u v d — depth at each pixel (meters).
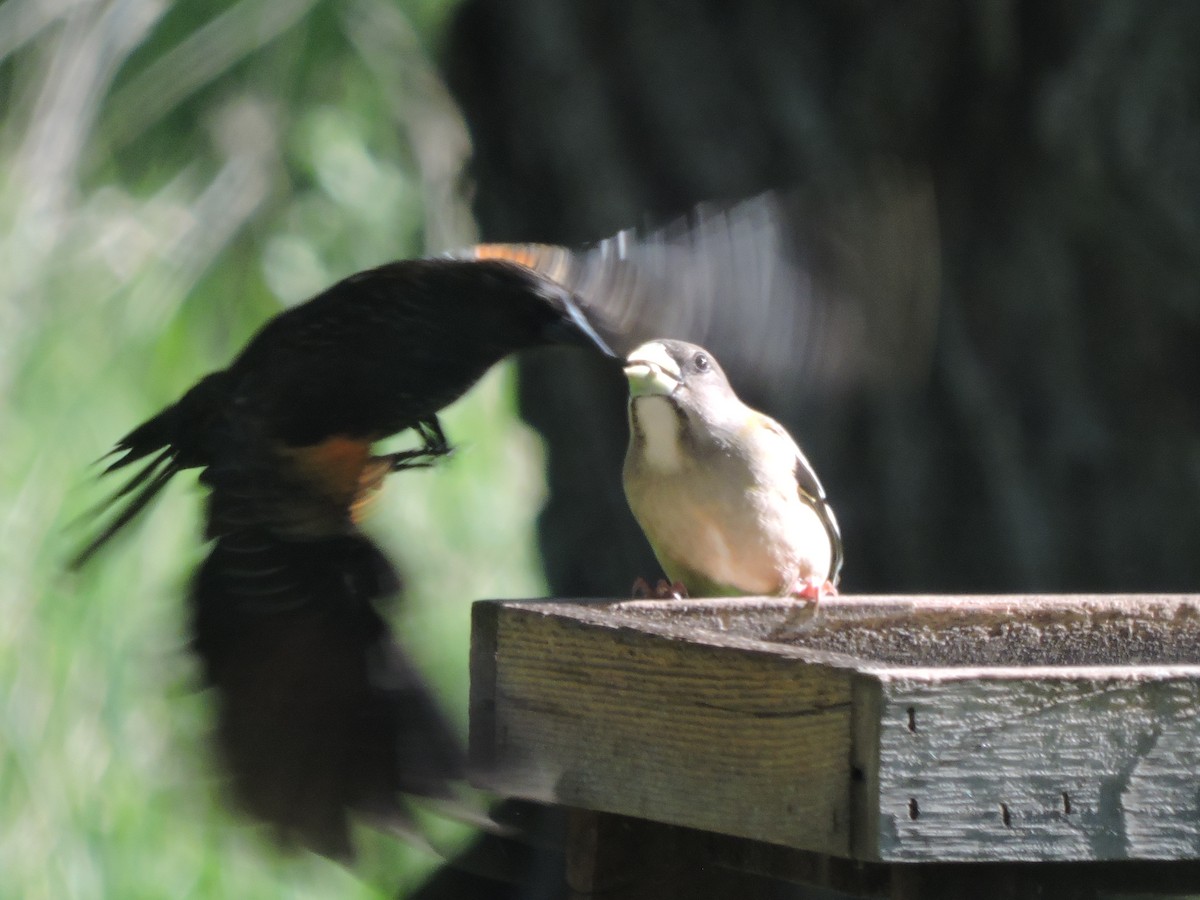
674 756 5.70
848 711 5.03
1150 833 5.07
